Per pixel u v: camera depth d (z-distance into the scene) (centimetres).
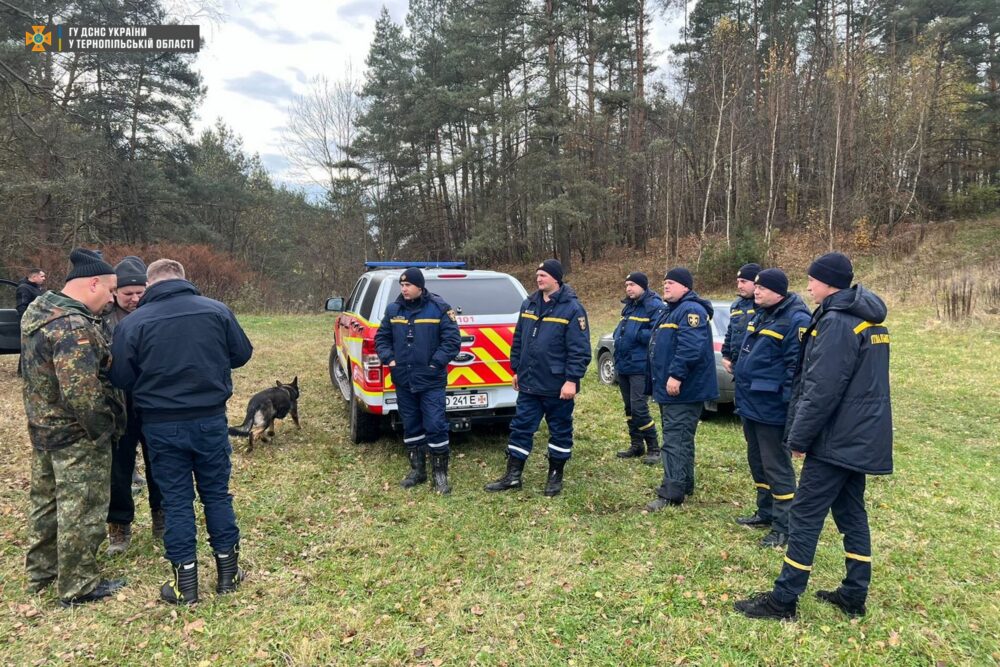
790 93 2731
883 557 366
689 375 432
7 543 383
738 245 2272
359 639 291
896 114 2388
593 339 1430
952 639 285
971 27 2809
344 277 2834
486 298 581
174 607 316
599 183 2722
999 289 1375
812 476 293
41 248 1950
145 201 2464
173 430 309
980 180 2908
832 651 278
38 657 278
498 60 2331
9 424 645
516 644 286
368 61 2966
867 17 2522
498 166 2656
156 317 308
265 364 1048
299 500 465
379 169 2925
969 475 512
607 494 477
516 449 481
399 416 547
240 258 2972
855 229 2431
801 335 319
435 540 396
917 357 1021
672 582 340
